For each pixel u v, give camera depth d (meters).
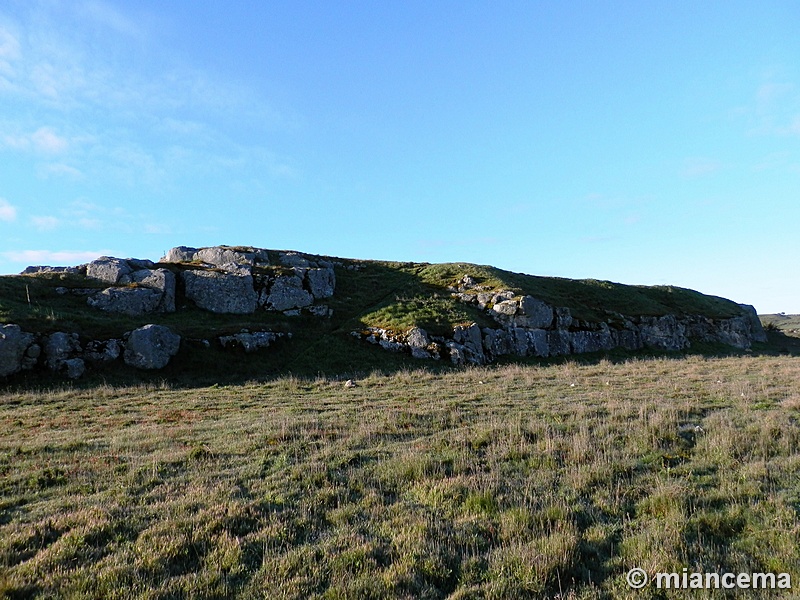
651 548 6.60
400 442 12.66
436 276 52.56
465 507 8.10
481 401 19.05
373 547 6.66
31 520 7.96
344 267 55.44
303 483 9.45
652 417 14.13
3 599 5.43
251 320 39.91
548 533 7.20
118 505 8.41
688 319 57.38
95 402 21.23
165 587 5.71
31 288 34.94
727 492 8.52
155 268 43.22
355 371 31.88
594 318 47.69
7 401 21.50
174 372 29.03
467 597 5.59
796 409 15.79
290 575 6.04
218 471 10.37
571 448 11.29
